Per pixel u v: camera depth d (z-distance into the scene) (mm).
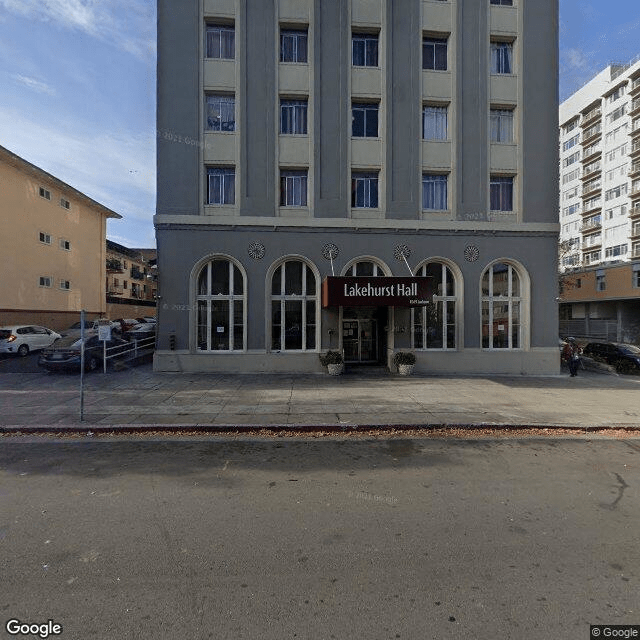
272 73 14406
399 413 8508
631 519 4133
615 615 2764
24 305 22531
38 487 4859
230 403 9273
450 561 3379
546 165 15344
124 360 15570
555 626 2660
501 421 7941
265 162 14398
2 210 21016
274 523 4000
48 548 3527
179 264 14000
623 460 5996
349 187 14586
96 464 5688
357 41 15008
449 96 15070
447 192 15219
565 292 36250
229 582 3092
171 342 13844
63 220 25922
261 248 14227
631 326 31438
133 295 46719
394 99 14852
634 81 52344
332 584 3072
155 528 3889
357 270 14797
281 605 2844
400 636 2564
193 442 6789
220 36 14570
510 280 15258
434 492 4777
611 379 13898
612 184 55688
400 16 14906
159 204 14023
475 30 15172
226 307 14258
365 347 15758
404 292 12820
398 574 3199
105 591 2977
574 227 63062
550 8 15461
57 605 2830
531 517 4160
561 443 6863
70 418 7898
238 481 5090
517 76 15352
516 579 3145
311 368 14219
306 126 14750
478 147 15117
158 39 14164
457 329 14812
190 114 14188
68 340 13922
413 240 14719
